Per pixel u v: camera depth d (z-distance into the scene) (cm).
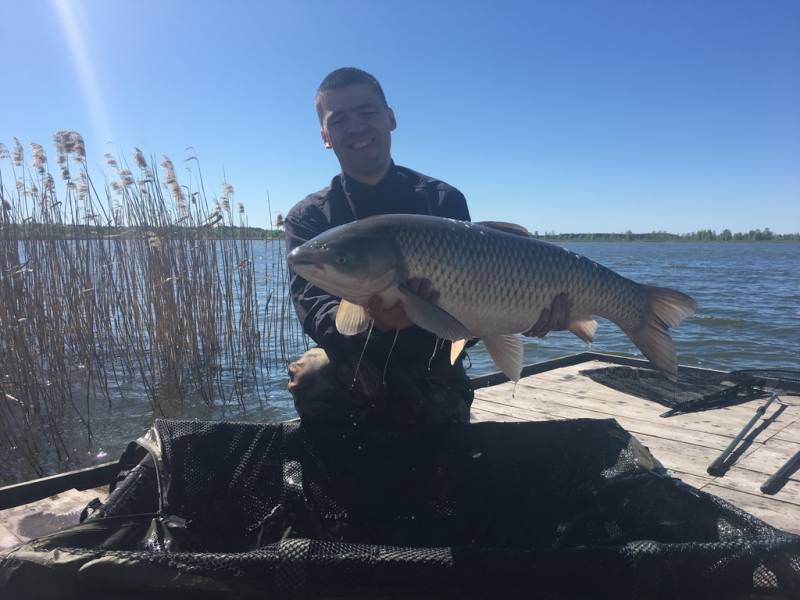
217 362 844
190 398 752
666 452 367
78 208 818
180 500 245
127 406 715
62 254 800
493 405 472
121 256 832
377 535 260
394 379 313
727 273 3697
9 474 522
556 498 266
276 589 169
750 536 196
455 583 172
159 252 806
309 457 264
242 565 169
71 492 339
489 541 259
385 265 259
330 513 262
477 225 277
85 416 678
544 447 275
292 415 689
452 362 308
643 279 3134
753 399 484
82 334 793
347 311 282
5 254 689
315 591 170
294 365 321
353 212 338
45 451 576
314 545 175
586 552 174
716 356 1129
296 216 346
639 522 237
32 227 775
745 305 1962
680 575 174
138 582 165
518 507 268
